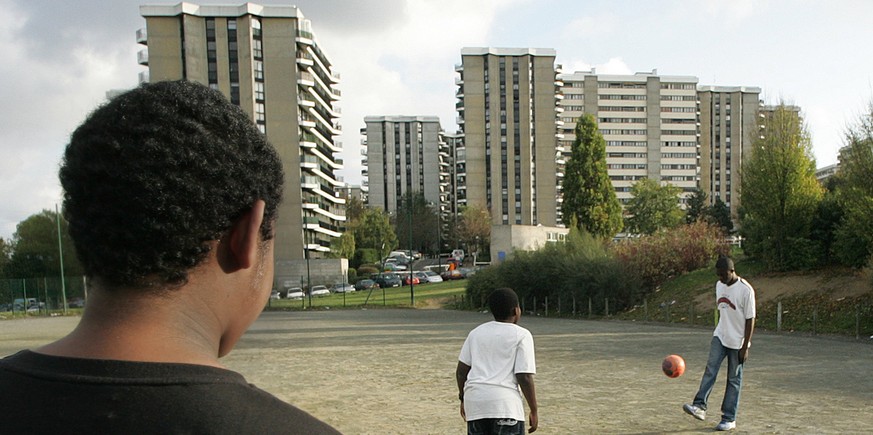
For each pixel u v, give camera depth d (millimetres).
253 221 922
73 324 32344
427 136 163375
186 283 869
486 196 112000
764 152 24672
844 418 7723
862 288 19594
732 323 7160
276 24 74188
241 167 899
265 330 25453
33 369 801
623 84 147875
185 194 835
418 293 51938
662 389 10039
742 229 27234
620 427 7488
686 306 25531
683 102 149875
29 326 31031
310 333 23469
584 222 54594
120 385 760
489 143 112188
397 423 8109
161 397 761
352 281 74812
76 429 727
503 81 112500
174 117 863
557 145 114688
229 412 779
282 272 69875
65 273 43125
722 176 150500
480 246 96375
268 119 74062
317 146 82500
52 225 50812
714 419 7793
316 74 85625
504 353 4262
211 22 72062
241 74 72312
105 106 890
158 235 817
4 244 50438
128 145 827
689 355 14188
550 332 21516
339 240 81500
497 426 4121
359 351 16766
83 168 829
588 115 55906
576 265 31641
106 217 814
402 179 162625
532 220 111562
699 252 30484
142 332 844
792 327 19125
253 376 12477
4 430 735
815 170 24562
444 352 16188
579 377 11438
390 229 96312
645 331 21078
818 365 12141
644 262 30344
